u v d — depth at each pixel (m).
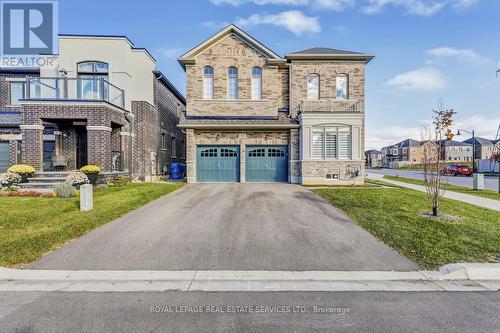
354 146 16.81
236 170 17.81
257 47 18.06
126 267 5.04
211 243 6.25
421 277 4.79
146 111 18.75
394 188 15.35
